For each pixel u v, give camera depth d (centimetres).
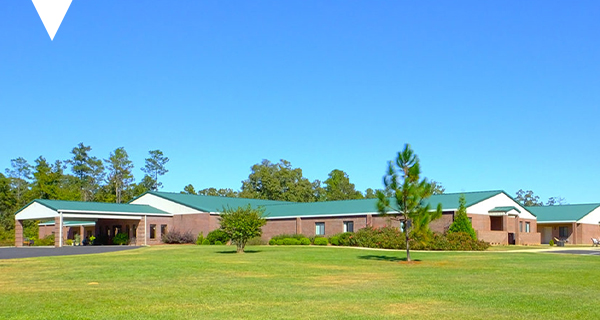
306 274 1978
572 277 1864
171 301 1317
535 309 1212
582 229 5866
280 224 5428
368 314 1153
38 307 1221
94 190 9825
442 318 1109
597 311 1188
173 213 5603
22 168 9588
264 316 1127
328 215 5031
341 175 9731
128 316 1121
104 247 4481
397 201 2602
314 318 1106
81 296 1390
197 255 3050
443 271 2097
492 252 3406
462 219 4175
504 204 5072
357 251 3466
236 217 3322
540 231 6216
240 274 1966
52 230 6588
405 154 2614
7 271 2070
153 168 10306
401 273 2022
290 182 8888
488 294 1447
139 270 2084
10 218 7531
